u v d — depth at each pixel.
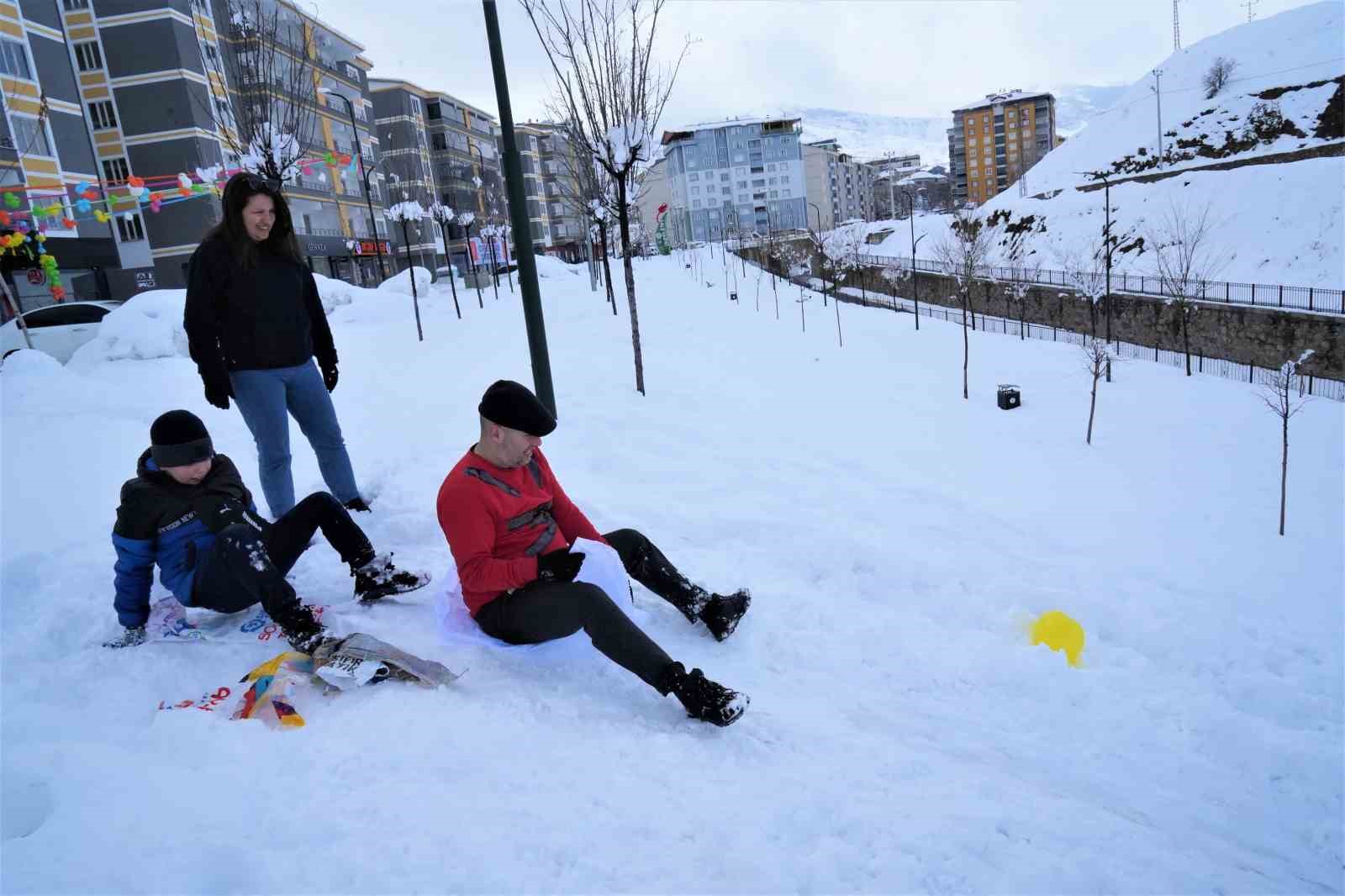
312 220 39.16
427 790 2.15
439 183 59.94
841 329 19.27
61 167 25.17
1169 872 1.99
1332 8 51.62
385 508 4.66
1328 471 7.07
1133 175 48.72
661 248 77.69
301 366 4.07
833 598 3.64
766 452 6.48
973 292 36.75
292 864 1.84
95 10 27.86
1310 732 2.63
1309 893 1.95
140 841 1.88
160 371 10.16
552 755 2.35
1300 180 33.44
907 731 2.59
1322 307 23.45
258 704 2.57
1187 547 4.75
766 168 99.38
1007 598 3.56
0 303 20.31
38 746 2.31
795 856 1.93
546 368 6.74
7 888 1.72
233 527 2.95
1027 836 2.09
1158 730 2.62
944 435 8.01
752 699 2.75
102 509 4.78
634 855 1.92
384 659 2.73
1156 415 9.66
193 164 28.94
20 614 3.48
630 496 5.08
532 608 2.71
